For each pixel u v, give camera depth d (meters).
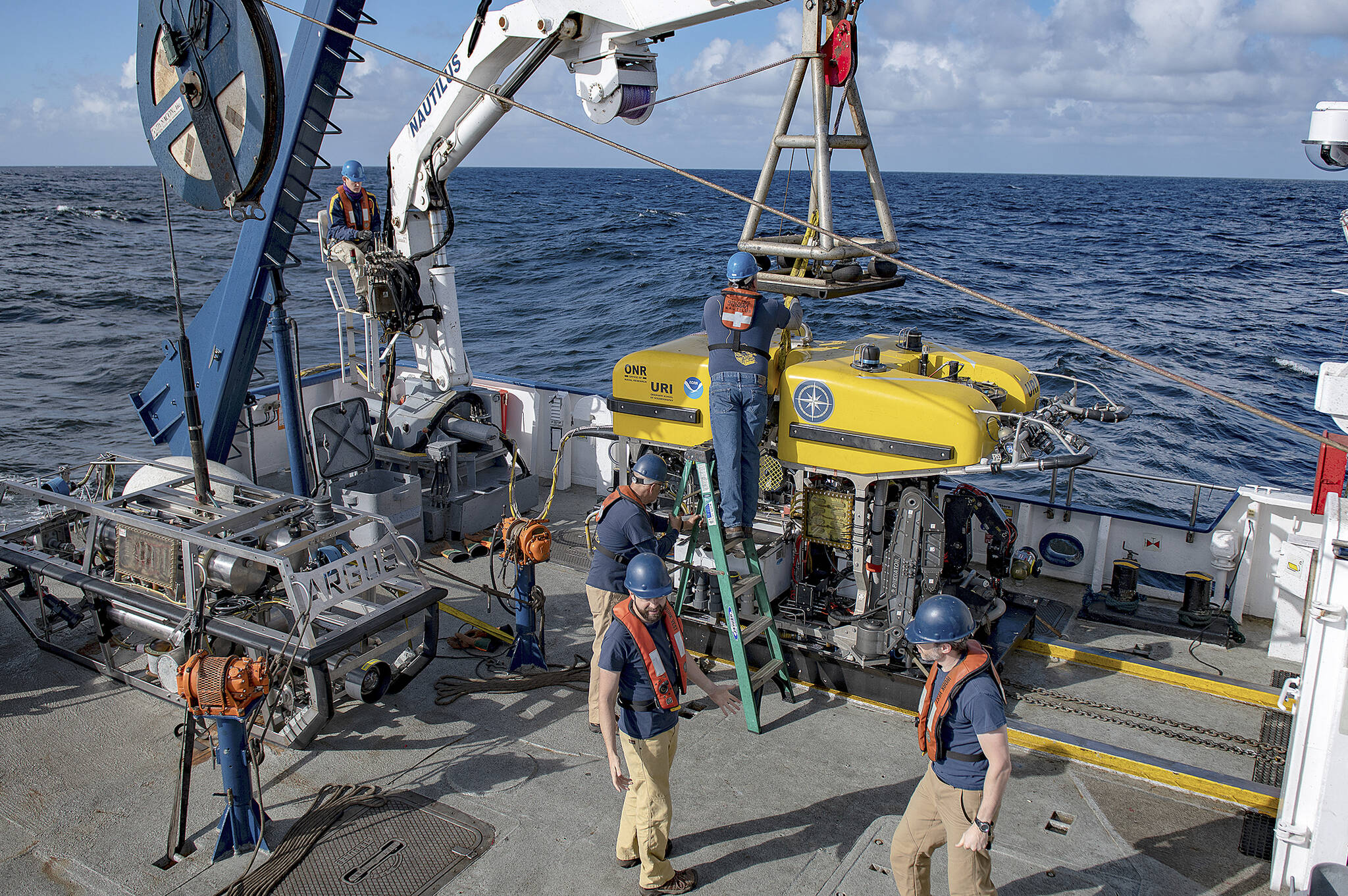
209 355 7.54
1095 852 4.34
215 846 4.31
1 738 5.17
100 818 4.52
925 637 3.28
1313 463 16.22
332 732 5.31
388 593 5.91
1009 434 5.04
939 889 4.04
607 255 46.56
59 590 7.11
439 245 7.98
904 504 5.34
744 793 4.76
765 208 4.22
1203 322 28.92
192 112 5.77
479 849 4.27
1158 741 5.31
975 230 62.06
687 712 5.54
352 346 9.34
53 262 42.56
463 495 8.06
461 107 7.23
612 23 5.65
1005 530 5.83
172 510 5.91
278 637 4.92
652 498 5.16
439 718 5.46
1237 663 6.18
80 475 14.17
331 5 6.47
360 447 7.83
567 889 4.02
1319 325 28.59
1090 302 32.53
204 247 51.25
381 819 4.50
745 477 5.34
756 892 4.00
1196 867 4.24
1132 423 18.17
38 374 21.95
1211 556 6.77
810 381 5.42
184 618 5.17
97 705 5.55
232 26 5.35
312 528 5.80
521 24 6.25
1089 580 7.32
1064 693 5.82
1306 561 6.04
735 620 5.23
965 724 3.26
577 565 7.61
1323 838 3.76
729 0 5.04
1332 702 3.74
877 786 4.82
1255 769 4.99
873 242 5.08
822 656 5.71
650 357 6.00
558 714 5.52
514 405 9.39
